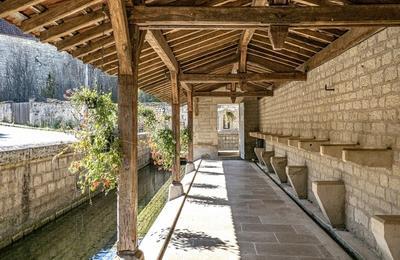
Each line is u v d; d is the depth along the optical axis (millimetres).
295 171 5965
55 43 3008
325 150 3648
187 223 4621
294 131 6961
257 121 13148
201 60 6473
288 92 7547
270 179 8461
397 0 2750
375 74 3379
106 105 2965
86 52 3291
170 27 2869
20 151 5617
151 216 6656
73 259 5043
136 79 2883
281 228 4371
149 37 3406
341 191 4184
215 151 13625
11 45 20469
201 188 7223
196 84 9961
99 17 2594
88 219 7125
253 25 2826
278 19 2740
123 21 2510
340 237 3875
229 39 5605
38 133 10047
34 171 6141
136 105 2896
